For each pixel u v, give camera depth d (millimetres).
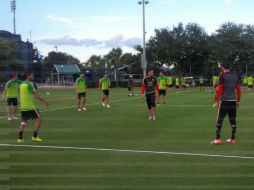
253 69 88812
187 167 9000
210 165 9172
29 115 12727
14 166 9227
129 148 11336
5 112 22656
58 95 40812
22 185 7719
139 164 9328
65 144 12109
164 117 19109
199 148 11273
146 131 14633
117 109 23812
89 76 78062
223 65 12078
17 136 13844
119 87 68375
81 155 10414
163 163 9414
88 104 27922
